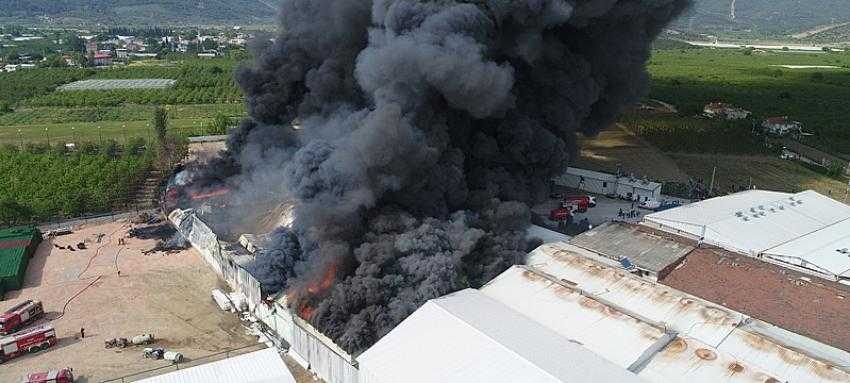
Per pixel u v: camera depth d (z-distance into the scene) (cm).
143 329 4394
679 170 7919
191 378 3419
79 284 5034
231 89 14212
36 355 4075
